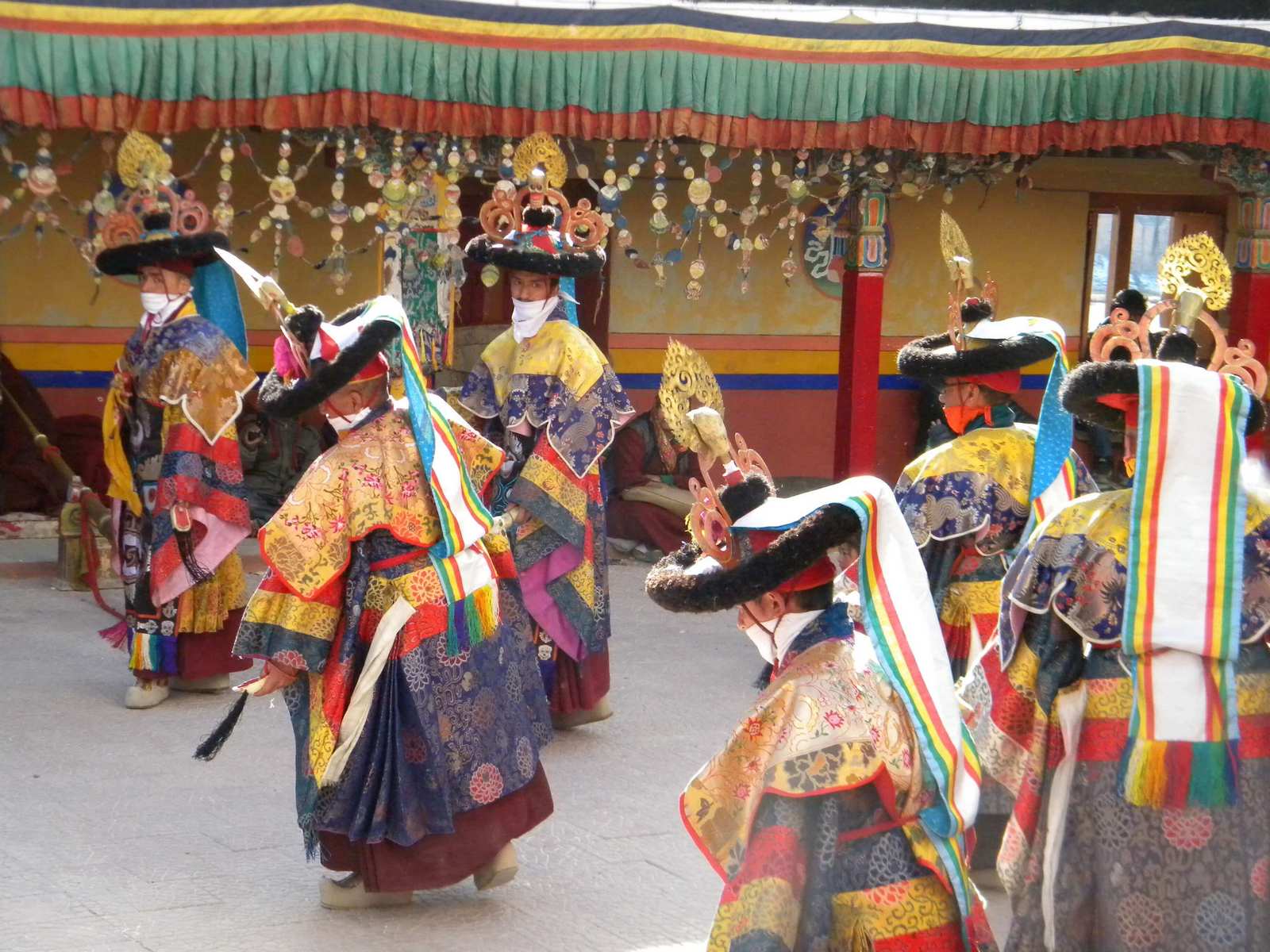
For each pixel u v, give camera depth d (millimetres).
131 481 7188
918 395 14477
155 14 8312
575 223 6887
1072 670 4008
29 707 7102
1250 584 3828
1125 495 4008
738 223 13820
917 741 3213
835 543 3182
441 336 9625
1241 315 11422
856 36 9555
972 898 3256
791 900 3111
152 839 5488
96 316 12438
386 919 4832
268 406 4512
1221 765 3783
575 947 4660
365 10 8602
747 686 7887
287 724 6992
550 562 6832
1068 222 14656
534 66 9023
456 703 4750
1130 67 9969
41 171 8539
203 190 12320
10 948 4512
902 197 14172
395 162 9086
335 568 4582
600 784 6270
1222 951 3809
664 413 3312
